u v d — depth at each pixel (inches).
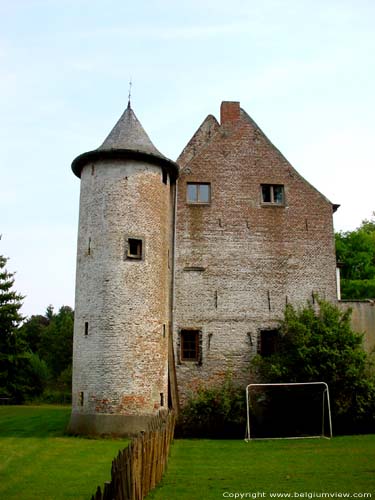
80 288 756.0
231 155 917.2
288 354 783.7
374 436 721.6
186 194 890.7
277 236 893.8
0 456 567.5
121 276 735.1
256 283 870.4
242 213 895.1
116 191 761.6
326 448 617.0
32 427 861.8
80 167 810.2
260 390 818.2
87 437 690.8
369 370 794.8
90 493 402.6
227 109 943.0
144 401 708.0
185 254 868.6
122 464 304.3
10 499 387.9
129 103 843.4
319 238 903.1
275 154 928.9
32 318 2891.2
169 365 814.5
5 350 1737.2
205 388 820.6
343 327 775.7
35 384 1947.6
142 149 779.4
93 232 756.0
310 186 922.7
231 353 839.7
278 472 466.6
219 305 855.7
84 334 730.2
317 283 883.4
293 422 794.8
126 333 719.7
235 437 773.9
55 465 513.7
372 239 1782.7
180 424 788.0
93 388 703.1
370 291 1643.7
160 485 414.9
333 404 746.2
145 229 762.8
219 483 420.8
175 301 849.5
